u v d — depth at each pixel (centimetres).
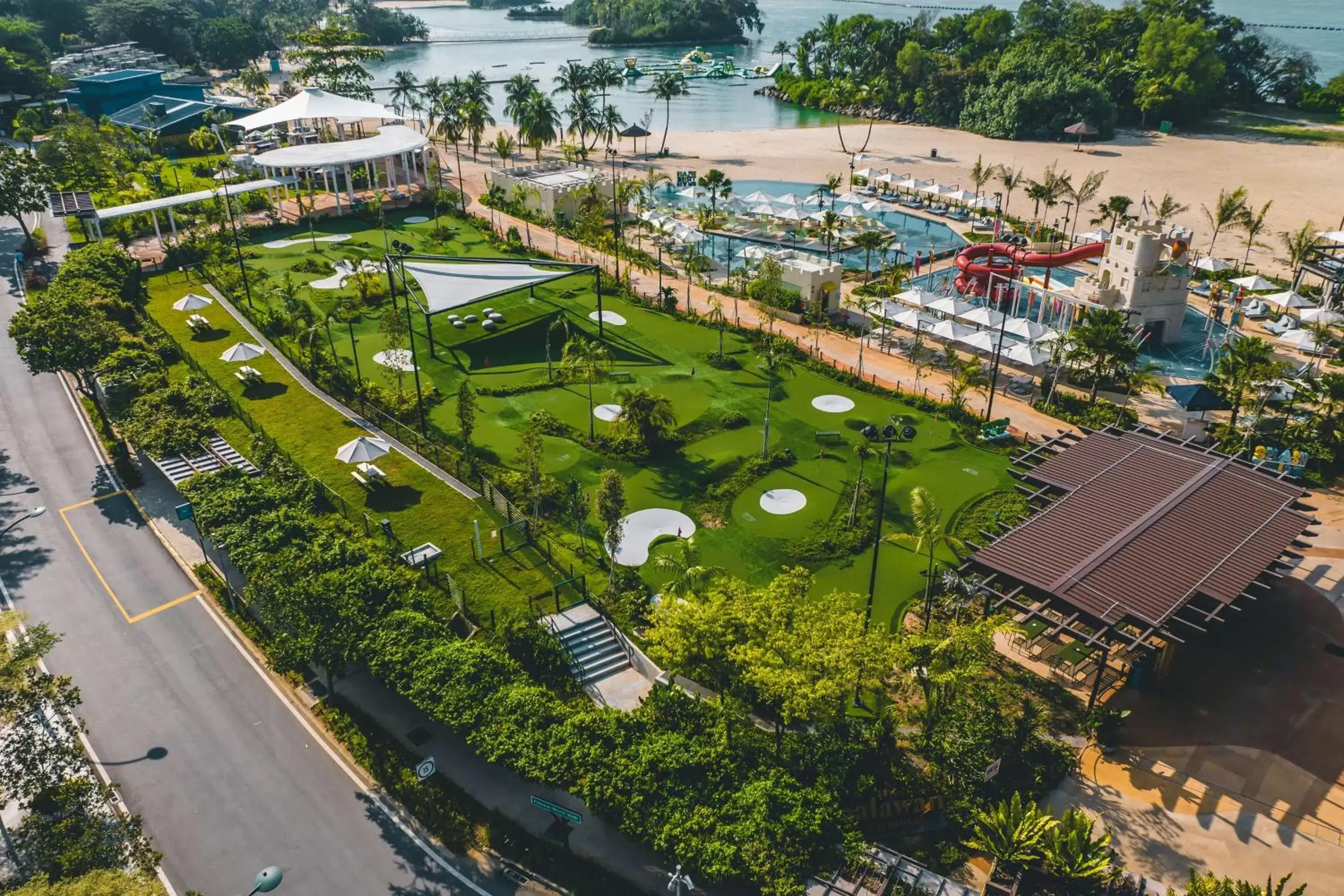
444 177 17075
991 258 11106
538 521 6581
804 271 10388
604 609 5659
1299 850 4188
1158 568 5106
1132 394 8669
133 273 10281
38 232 12475
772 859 3759
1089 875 3750
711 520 6700
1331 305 9969
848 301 11012
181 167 17225
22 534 6681
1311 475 7244
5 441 7931
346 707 5084
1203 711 5012
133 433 7081
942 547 6341
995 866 3972
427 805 4422
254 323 10069
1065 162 17912
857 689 4416
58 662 5462
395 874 4144
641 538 6469
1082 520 5588
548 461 7444
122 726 4991
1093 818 4350
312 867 4175
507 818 4381
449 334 9950
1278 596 5941
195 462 7175
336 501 6712
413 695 4622
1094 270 12262
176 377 8700
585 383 8812
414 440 7681
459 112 18000
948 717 4709
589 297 11062
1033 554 5278
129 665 5444
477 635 5375
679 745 4297
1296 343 9281
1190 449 6406
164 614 5884
